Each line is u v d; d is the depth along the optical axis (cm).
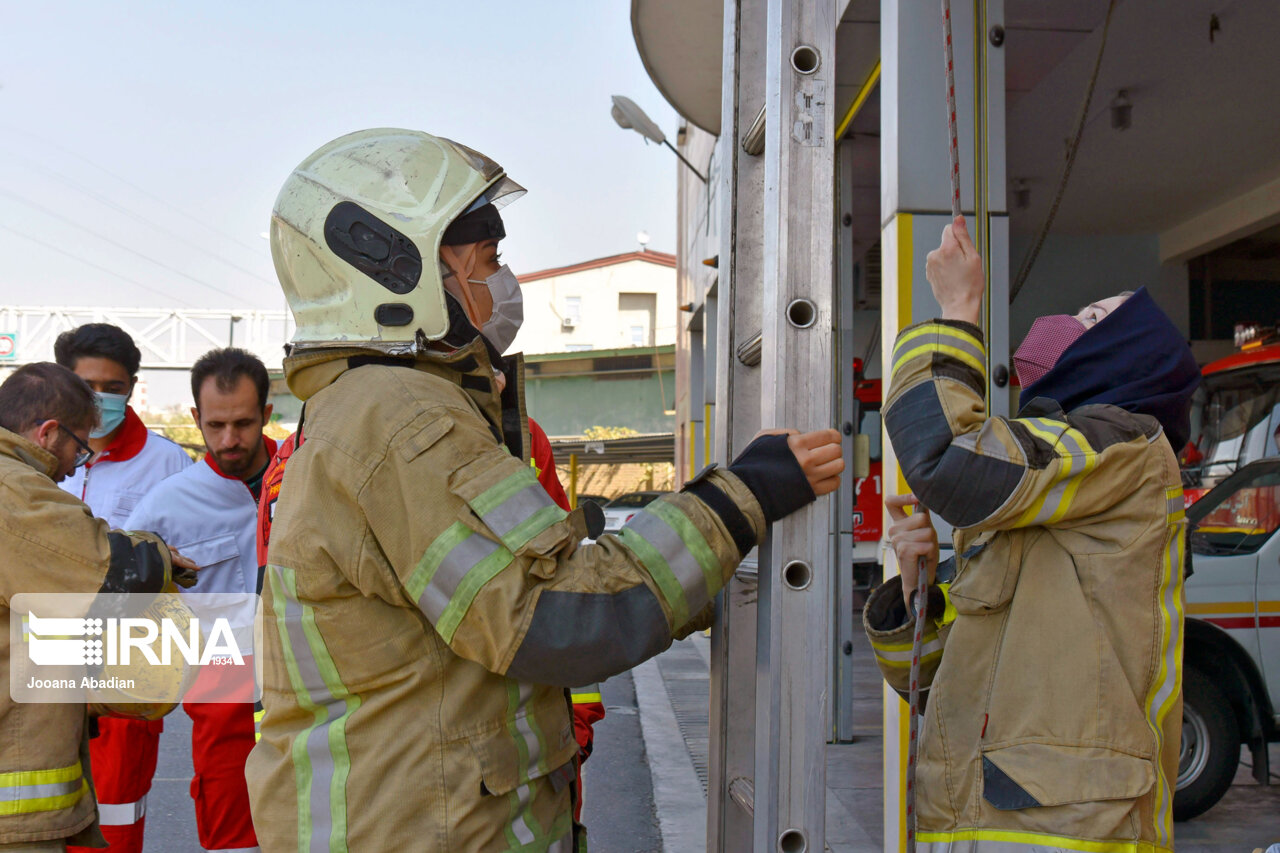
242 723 268
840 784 535
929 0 332
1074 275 1108
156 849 446
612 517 1973
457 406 144
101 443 331
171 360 2591
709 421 1060
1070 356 178
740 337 196
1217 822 488
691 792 526
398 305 152
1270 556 491
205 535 293
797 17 174
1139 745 155
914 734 169
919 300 328
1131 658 158
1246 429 817
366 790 139
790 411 170
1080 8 564
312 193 157
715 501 144
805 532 168
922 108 331
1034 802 152
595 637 132
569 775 158
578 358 3566
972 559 173
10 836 208
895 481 319
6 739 212
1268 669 482
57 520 215
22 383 235
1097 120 756
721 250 205
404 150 162
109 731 277
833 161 174
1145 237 1109
